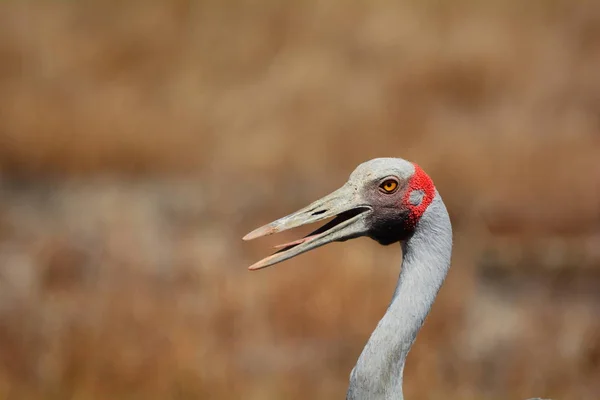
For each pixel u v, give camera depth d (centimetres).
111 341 1117
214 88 1991
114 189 1706
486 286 1366
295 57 2053
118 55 2088
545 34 2144
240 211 1619
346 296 1212
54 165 1767
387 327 630
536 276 1389
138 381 1079
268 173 1734
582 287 1358
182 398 1070
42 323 1169
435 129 1788
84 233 1491
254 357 1152
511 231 1475
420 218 640
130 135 1784
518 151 1606
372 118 1833
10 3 2247
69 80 1980
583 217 1471
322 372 1127
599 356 1127
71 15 2241
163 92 1984
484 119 1836
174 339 1120
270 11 2209
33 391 1071
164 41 2130
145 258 1375
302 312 1191
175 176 1753
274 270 1272
